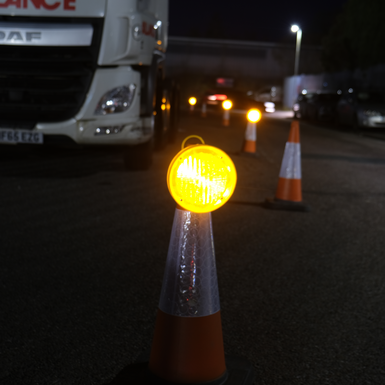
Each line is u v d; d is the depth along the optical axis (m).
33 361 2.67
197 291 2.25
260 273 4.03
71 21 6.44
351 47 34.94
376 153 12.27
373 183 8.16
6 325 3.05
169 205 6.08
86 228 5.05
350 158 11.15
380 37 31.64
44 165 8.34
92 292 3.55
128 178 7.55
